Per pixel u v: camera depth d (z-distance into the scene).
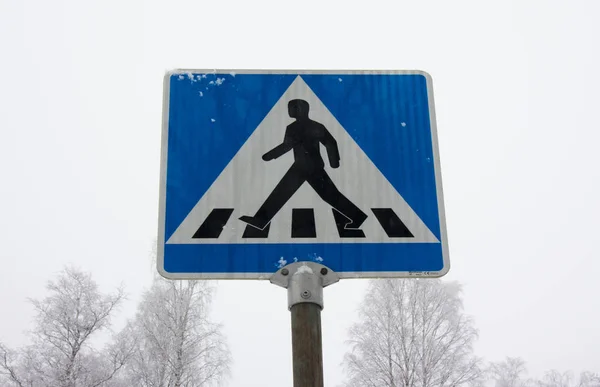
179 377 17.95
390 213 1.99
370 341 18.45
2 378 16.00
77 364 16.50
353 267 1.91
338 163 2.06
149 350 18.36
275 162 2.05
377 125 2.13
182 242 1.93
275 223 1.96
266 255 1.92
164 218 1.96
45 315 16.89
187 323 19.31
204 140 2.08
